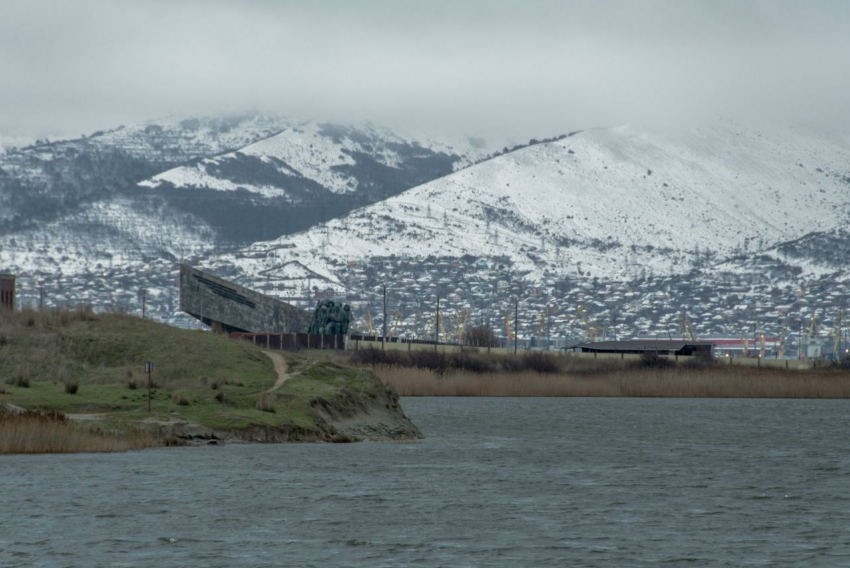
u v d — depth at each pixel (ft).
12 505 330.95
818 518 336.29
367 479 398.83
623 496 376.07
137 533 297.12
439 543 291.38
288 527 308.81
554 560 273.75
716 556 280.10
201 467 413.18
